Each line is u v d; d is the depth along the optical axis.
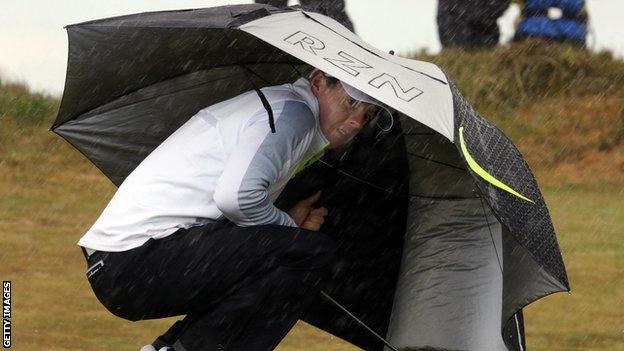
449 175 11.24
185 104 10.86
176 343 9.34
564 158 28.38
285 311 9.38
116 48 10.12
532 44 31.75
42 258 18.97
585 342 15.74
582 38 32.12
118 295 9.20
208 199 9.19
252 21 9.52
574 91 31.00
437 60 31.08
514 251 10.91
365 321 11.70
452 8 31.23
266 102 9.19
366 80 9.06
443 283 11.36
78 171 25.23
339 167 11.16
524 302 10.64
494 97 30.70
